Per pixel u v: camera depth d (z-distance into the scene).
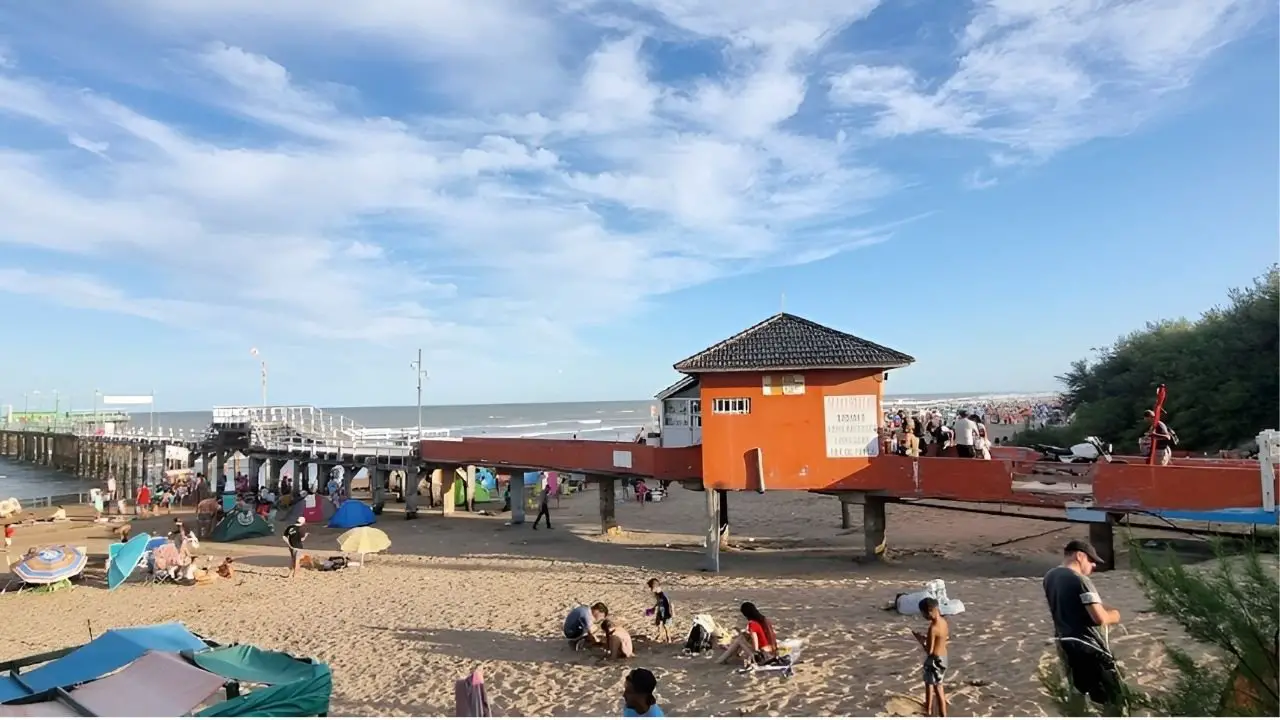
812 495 38.59
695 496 40.66
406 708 12.33
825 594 17.19
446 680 13.57
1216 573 5.51
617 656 13.77
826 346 21.33
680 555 24.73
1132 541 6.20
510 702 12.18
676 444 35.28
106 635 11.95
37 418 118.69
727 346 22.17
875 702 9.89
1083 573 6.76
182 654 11.44
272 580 24.80
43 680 10.52
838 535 27.11
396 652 15.67
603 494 29.31
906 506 30.91
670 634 15.15
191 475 54.56
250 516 33.81
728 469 21.48
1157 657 9.29
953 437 23.17
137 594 23.97
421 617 18.53
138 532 36.94
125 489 62.62
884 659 11.66
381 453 38.91
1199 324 37.12
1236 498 15.20
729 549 25.39
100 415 114.62
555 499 42.25
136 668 10.65
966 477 19.14
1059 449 24.03
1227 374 30.39
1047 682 6.29
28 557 25.25
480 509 39.06
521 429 89.81
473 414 162.62
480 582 22.30
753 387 21.42
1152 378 34.31
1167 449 17.78
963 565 20.12
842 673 11.30
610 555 25.36
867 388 20.89
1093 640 6.39
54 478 74.12
